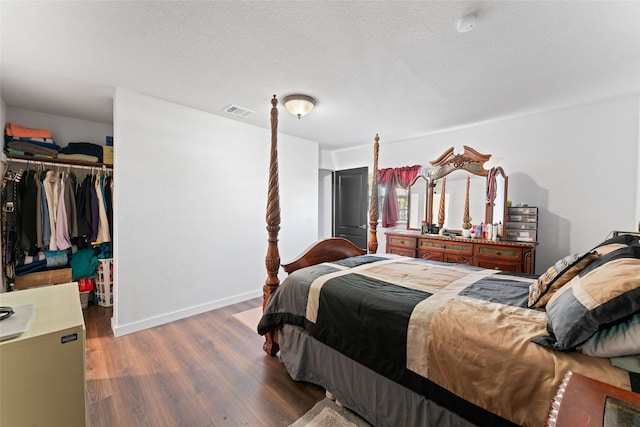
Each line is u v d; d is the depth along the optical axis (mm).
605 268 1127
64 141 3240
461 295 1551
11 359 973
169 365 2100
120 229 2545
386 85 2396
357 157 5078
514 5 1423
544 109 2959
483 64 2027
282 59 1979
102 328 2689
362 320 1525
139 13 1487
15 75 2207
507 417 1033
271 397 1769
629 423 599
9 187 2672
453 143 3816
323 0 1393
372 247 3084
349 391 1601
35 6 1414
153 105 2705
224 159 3301
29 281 2771
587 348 961
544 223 3102
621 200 2686
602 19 1513
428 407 1259
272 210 2242
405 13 1488
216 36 1707
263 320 2086
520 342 1077
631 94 2553
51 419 1053
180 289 2957
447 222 3631
